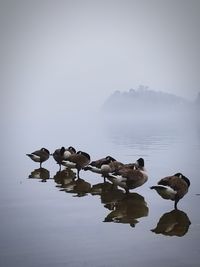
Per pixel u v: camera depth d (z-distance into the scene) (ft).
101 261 23.63
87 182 48.98
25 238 27.91
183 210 35.01
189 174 52.60
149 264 23.13
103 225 30.71
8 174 55.31
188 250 25.26
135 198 40.04
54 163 66.59
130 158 68.85
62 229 29.84
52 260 23.88
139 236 28.02
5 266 23.02
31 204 37.73
